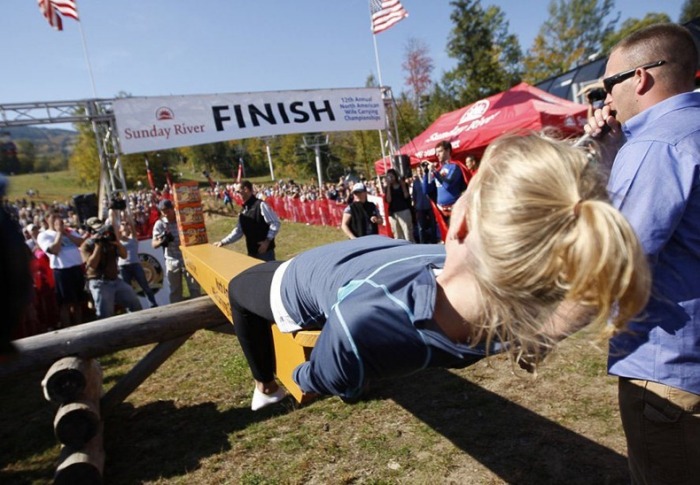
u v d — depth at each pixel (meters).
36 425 3.91
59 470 2.72
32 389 4.79
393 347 0.99
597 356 3.52
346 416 3.23
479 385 3.39
